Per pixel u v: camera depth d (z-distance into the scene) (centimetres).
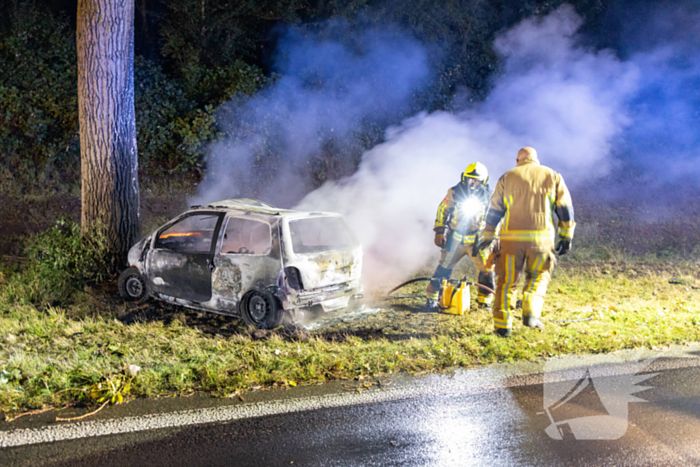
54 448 318
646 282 762
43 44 1130
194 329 535
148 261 610
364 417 363
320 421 357
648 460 312
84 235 703
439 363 458
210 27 1280
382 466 304
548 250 503
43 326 529
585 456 316
